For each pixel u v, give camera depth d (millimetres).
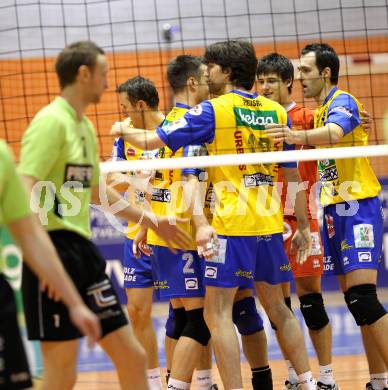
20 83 28281
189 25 29312
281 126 14180
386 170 29453
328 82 16531
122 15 29172
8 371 9016
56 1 28922
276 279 14227
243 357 21125
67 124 10914
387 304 26594
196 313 14641
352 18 29359
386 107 29719
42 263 9352
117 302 11195
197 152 14875
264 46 29516
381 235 15805
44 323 10820
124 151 17859
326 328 16422
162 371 20125
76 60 10953
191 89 15859
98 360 21812
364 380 17859
